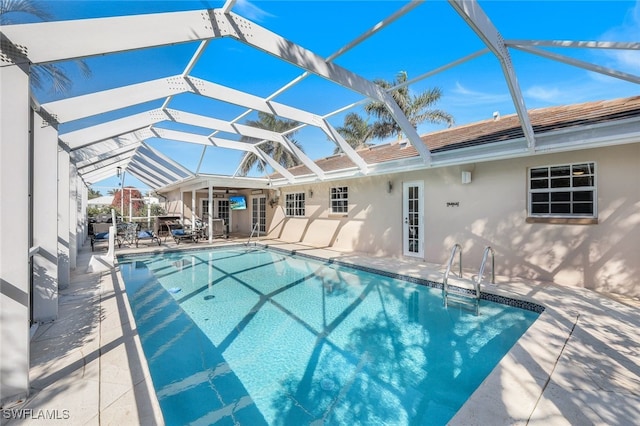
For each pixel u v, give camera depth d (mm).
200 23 4309
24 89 2799
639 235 5766
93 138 7117
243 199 19453
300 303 6582
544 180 7027
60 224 6297
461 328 5207
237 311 6094
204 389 3529
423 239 9570
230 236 18266
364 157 12703
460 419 2434
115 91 5598
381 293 7262
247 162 19172
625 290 5879
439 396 3438
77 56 3258
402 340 4797
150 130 10148
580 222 6410
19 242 2750
